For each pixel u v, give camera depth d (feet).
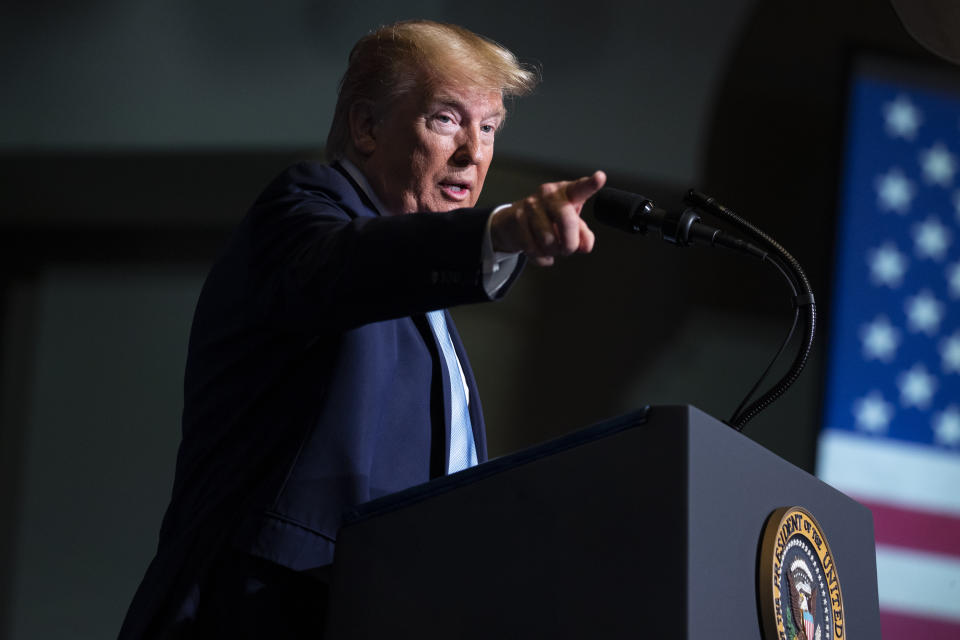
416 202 18.65
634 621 10.98
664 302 61.57
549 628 11.52
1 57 56.85
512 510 12.23
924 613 56.44
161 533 15.85
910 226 60.39
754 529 12.09
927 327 59.36
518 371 60.49
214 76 56.29
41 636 57.62
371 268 12.69
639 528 11.25
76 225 62.28
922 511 57.62
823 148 61.31
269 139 55.57
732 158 59.77
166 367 60.95
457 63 18.49
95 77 56.65
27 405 60.64
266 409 15.35
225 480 15.03
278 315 13.98
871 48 61.67
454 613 12.25
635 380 60.75
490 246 12.19
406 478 15.40
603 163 57.67
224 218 61.26
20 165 57.31
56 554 58.70
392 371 15.84
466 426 17.37
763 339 61.21
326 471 14.60
